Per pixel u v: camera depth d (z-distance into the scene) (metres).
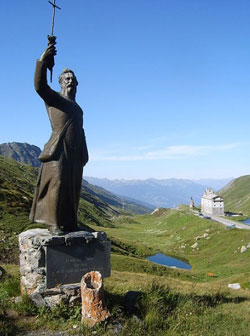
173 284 25.17
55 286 12.26
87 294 10.98
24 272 13.09
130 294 13.14
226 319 13.55
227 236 90.31
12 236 45.91
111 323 11.01
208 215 150.25
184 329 11.91
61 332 10.51
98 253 13.20
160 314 12.14
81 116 14.01
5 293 12.98
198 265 74.69
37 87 12.76
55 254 12.36
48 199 13.23
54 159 13.07
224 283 40.41
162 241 110.19
